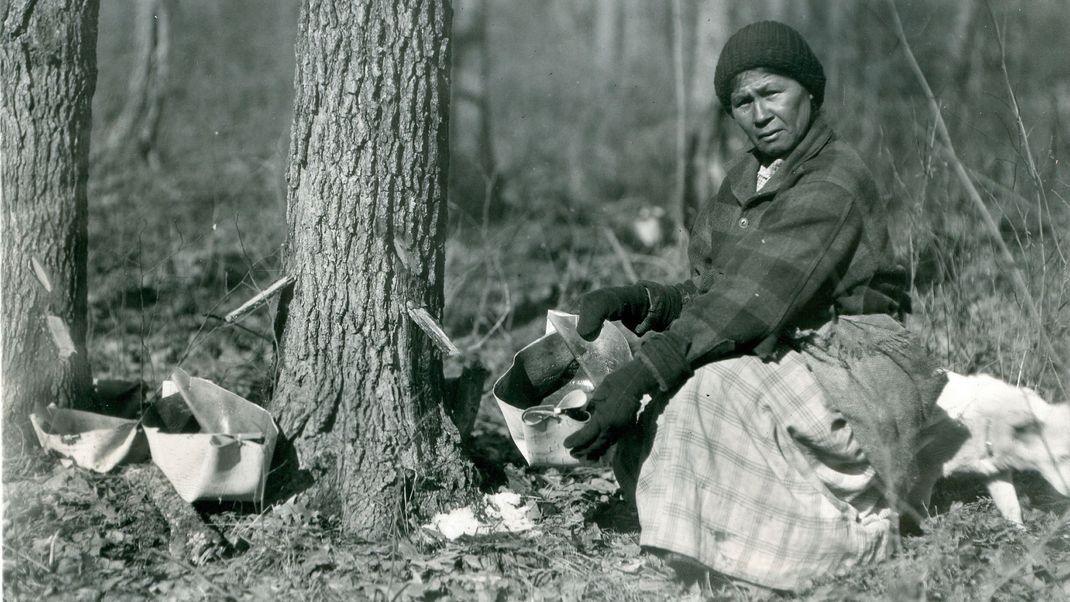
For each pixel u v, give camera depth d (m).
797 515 3.17
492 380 5.68
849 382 3.20
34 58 3.85
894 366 3.28
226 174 10.22
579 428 3.47
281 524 3.41
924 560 3.17
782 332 3.27
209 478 3.31
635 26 20.89
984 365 4.45
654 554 3.24
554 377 3.76
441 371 3.80
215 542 3.43
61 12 3.88
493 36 24.06
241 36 16.61
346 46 3.53
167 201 8.95
